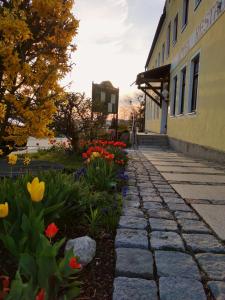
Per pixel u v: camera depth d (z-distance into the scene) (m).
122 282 2.06
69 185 3.09
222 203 4.25
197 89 10.91
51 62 4.42
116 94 14.62
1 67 3.82
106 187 4.45
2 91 4.04
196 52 11.16
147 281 2.08
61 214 2.79
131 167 7.75
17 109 4.20
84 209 3.14
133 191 4.93
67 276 1.73
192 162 9.02
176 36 16.48
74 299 1.88
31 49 4.25
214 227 3.22
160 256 2.48
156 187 5.30
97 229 2.98
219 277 2.16
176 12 16.19
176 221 3.42
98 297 1.93
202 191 5.03
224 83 8.11
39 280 1.57
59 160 9.55
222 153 8.25
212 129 9.08
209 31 9.56
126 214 3.61
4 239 2.03
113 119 15.71
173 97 16.22
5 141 4.82
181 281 2.08
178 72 14.84
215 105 8.83
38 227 2.03
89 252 2.39
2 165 5.57
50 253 1.62
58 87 4.47
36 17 4.07
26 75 4.02
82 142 10.55
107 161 5.65
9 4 3.77
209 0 9.68
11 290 1.27
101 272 2.24
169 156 10.91
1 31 3.61
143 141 16.50
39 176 3.34
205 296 1.92
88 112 11.32
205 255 2.53
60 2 4.10
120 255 2.47
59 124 10.64
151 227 3.17
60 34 4.34
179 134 13.79
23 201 2.40
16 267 2.16
